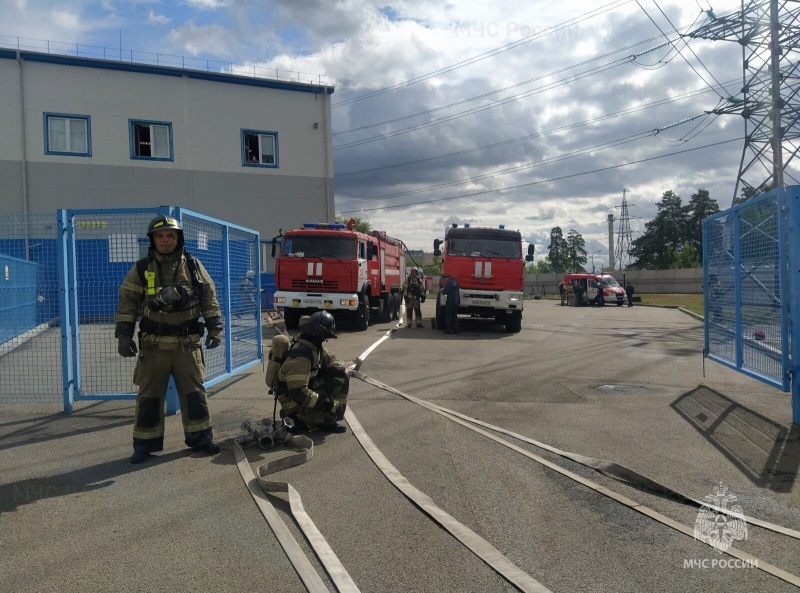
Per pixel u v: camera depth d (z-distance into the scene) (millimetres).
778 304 6988
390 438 6297
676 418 7184
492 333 18312
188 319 5602
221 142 26953
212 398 8266
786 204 6715
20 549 3758
